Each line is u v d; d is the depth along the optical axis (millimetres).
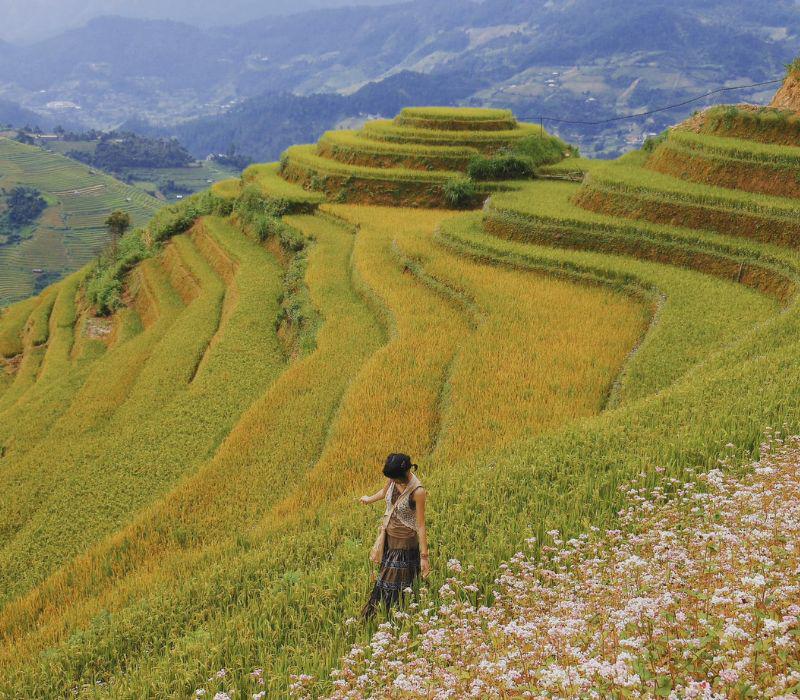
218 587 13266
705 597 6859
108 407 36594
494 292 34469
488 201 49219
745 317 27766
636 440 15852
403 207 62875
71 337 66938
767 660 5949
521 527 12414
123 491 26250
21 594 21438
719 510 9984
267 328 41781
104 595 16719
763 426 14203
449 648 7766
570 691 6160
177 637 11766
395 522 10125
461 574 10711
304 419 25750
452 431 21656
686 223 38156
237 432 25781
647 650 6379
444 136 68875
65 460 30250
